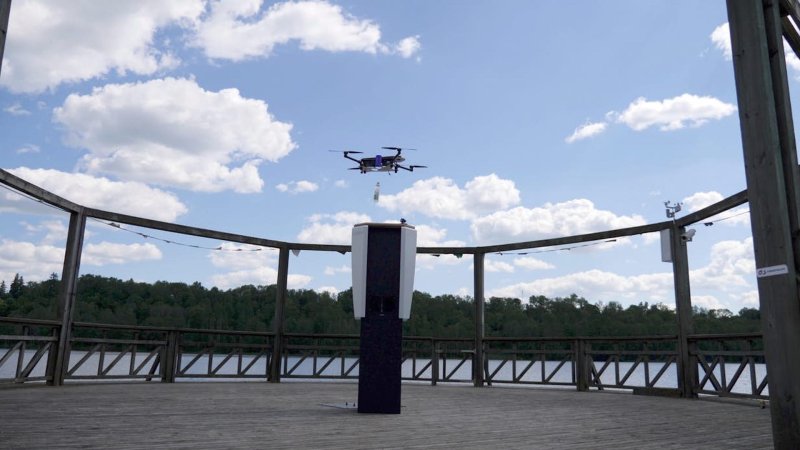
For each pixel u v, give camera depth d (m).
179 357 8.08
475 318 9.38
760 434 3.82
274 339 8.77
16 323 5.89
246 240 8.46
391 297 4.93
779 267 2.72
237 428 3.62
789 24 3.43
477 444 3.17
